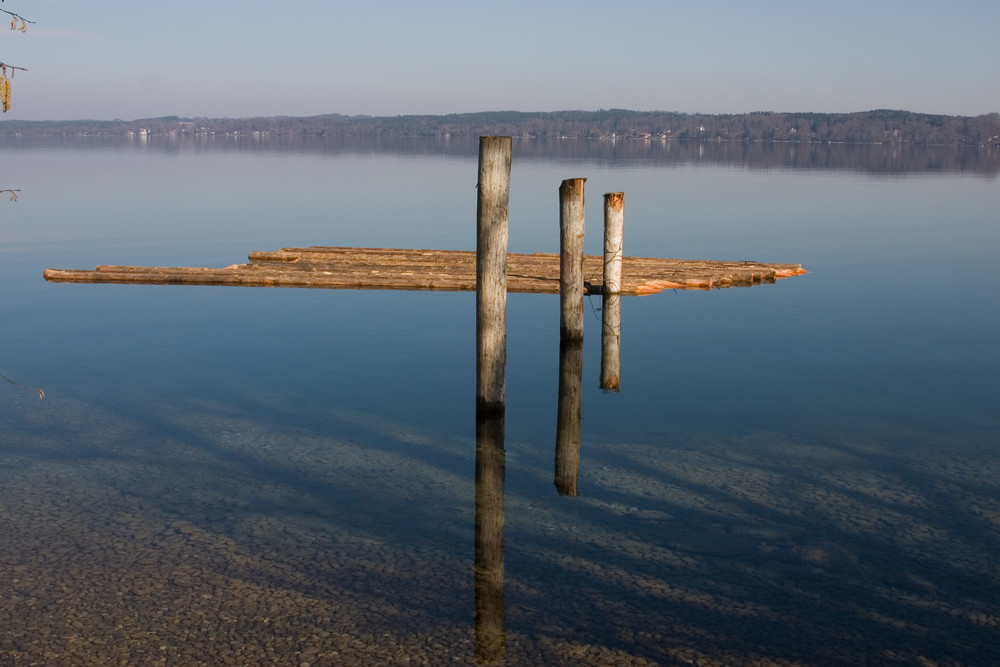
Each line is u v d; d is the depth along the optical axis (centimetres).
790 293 1486
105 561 545
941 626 482
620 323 1228
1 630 468
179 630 471
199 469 702
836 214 2784
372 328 1218
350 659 446
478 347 783
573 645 460
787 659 451
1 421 813
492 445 763
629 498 648
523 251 1998
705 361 1047
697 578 530
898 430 796
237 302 1401
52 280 1560
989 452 741
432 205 3127
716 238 2219
